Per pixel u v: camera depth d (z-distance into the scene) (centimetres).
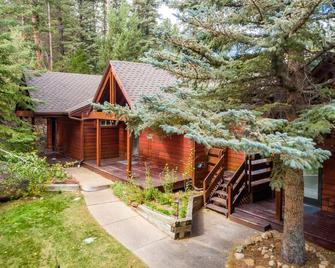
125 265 620
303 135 490
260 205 938
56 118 1794
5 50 1009
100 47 2466
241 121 474
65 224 816
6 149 1055
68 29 2800
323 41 479
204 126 462
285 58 525
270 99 654
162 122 550
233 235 772
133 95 1125
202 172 1159
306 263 603
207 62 572
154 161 1345
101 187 1130
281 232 763
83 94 1812
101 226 806
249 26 543
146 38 2536
